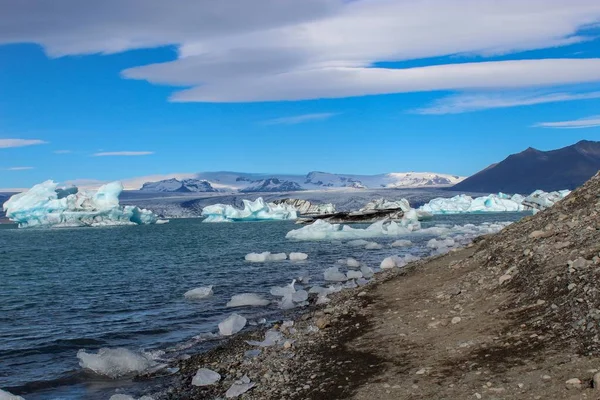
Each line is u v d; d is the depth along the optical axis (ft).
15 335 46.93
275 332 39.29
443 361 24.23
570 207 42.68
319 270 87.45
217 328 46.73
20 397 27.35
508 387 19.44
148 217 416.67
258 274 85.25
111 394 29.84
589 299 24.17
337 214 305.32
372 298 45.09
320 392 24.20
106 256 140.87
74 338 44.96
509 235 44.96
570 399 17.06
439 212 404.36
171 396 28.45
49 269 112.06
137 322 51.11
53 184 362.94
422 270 54.80
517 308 28.35
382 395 21.89
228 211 404.98
